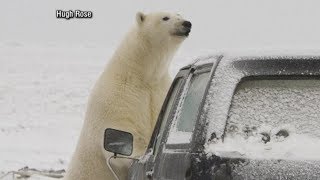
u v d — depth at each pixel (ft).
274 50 21.75
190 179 19.40
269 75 20.57
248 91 20.65
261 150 19.43
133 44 52.21
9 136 121.70
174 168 20.89
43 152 106.42
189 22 53.88
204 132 19.95
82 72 210.38
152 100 52.49
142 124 50.26
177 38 53.78
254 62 20.83
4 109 153.48
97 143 48.49
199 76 24.73
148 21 53.31
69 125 135.33
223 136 19.85
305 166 18.79
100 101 49.14
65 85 181.78
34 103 159.84
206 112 20.27
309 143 19.51
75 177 49.96
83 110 152.56
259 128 20.07
